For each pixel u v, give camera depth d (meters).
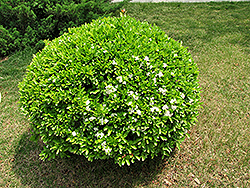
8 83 5.04
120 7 7.15
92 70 2.79
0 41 5.58
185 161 3.44
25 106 3.06
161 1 8.48
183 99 2.88
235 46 5.98
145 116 2.65
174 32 6.60
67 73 2.75
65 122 2.84
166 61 2.91
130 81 2.69
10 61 5.61
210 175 3.25
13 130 4.07
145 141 2.82
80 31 3.39
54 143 3.06
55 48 3.13
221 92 4.64
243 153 3.51
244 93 4.61
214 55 5.70
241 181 3.17
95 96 2.82
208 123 4.00
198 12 7.65
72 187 3.21
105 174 3.33
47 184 3.25
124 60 2.81
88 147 2.80
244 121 4.04
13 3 5.80
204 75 5.11
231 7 7.83
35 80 2.93
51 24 5.89
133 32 3.19
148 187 3.16
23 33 6.09
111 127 2.71
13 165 3.53
